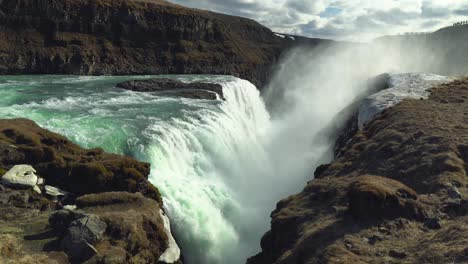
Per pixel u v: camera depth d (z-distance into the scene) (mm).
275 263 17781
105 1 85000
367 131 31141
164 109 41250
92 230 16141
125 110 39188
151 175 26734
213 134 36375
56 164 22469
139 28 89500
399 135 26609
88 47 79750
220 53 99312
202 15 101375
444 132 25812
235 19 124000
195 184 29797
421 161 22422
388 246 15398
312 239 17234
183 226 25156
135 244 17094
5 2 72562
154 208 20078
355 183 19016
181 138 32719
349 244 15828
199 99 50344
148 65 85875
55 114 34500
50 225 17391
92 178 22141
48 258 14586
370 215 17484
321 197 21734
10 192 19688
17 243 15703
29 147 23000
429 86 42625
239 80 68625
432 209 17906
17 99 39906
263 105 73438
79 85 55188
